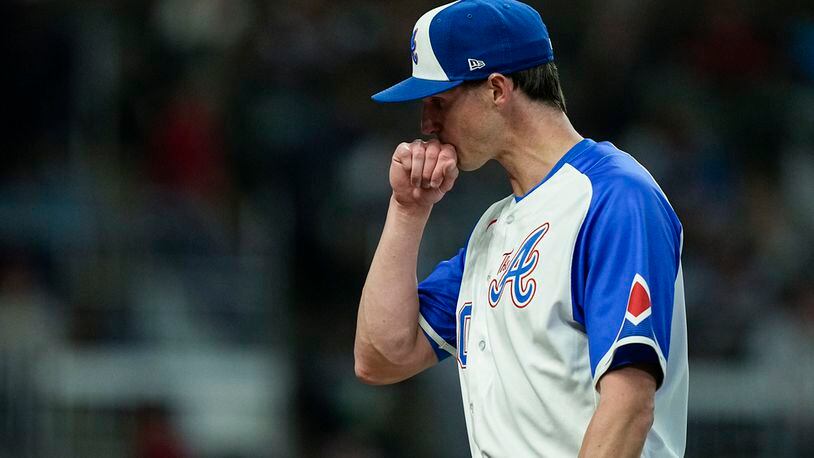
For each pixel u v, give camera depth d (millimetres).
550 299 11375
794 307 40375
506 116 12188
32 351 39188
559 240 11477
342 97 48500
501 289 11914
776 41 53000
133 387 40344
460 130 12383
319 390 39125
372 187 43469
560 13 51625
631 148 46281
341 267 41219
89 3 50656
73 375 39812
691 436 37656
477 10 12141
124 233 44125
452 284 13414
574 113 47562
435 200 13102
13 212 43844
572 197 11578
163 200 45906
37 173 45750
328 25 50531
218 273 44062
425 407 37688
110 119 48156
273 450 39438
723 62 50938
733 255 42344
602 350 10898
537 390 11461
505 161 12414
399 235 13320
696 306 39875
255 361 42000
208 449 39656
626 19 50938
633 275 10938
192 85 49500
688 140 46875
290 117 46312
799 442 37406
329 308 41125
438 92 12156
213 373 41406
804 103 50812
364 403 38656
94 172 46719
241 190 46562
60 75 47219
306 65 48938
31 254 43000
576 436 11320
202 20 51062
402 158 12938
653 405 10898
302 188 42812
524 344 11578
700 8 51938
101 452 39250
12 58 46750
